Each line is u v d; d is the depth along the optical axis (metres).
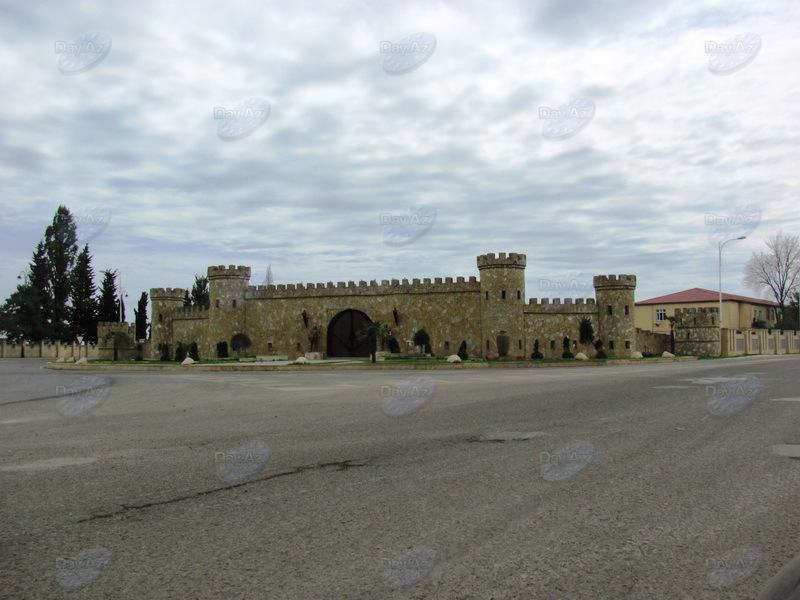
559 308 64.31
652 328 93.69
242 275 71.50
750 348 74.06
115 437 11.66
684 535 5.69
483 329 62.41
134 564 5.14
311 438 11.18
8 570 5.05
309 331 68.62
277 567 5.04
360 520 6.20
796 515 6.23
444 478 7.91
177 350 68.69
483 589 4.61
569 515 6.29
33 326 91.75
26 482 7.90
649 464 8.61
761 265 97.75
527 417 13.55
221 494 7.24
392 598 4.48
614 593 4.53
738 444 10.00
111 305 93.50
